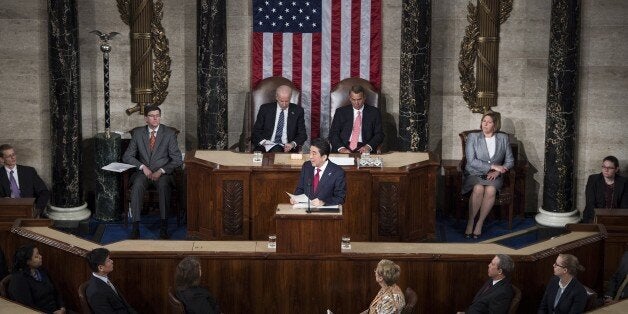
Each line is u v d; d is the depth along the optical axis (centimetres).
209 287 1250
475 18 1781
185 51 1811
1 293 1145
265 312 1260
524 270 1234
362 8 1797
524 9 1775
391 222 1519
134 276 1241
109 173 1709
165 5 1792
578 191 1798
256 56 1811
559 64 1702
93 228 1688
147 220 1733
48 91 1761
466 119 1820
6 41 1739
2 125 1767
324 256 1241
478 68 1797
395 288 1087
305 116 1833
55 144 1712
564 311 1152
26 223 1348
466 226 1733
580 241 1295
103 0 1773
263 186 1511
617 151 1778
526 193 1827
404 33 1728
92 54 1783
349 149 1709
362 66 1816
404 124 1756
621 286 1248
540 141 1812
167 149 1662
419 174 1541
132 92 1806
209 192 1534
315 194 1327
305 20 1800
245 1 1811
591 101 1761
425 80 1736
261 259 1242
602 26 1736
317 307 1260
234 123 1847
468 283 1241
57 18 1677
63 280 1283
